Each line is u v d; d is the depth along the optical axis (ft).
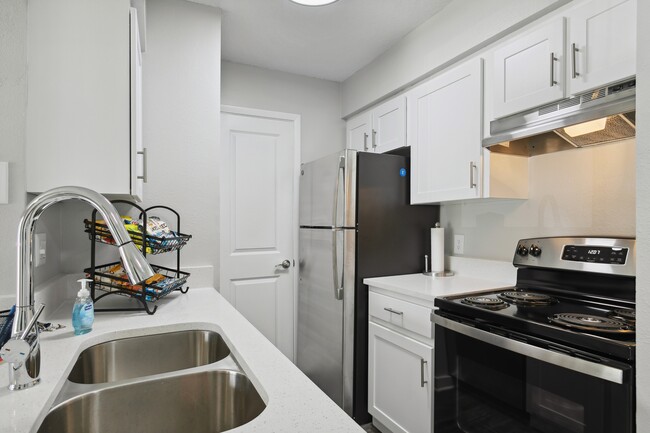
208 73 6.59
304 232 9.09
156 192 6.19
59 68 4.11
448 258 7.66
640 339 2.91
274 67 9.43
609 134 4.88
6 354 2.38
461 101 6.22
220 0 6.54
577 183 5.51
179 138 6.36
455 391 5.01
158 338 3.99
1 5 3.93
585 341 3.53
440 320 5.13
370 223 7.30
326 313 7.74
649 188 2.81
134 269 2.27
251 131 9.32
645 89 2.83
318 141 10.11
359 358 7.16
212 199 6.57
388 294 6.53
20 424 2.00
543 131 4.91
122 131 4.26
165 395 2.85
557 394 3.77
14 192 3.92
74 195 2.37
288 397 2.29
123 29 4.29
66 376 2.78
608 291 4.77
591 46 4.42
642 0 2.87
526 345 3.99
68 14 4.15
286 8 6.82
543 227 5.97
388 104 8.38
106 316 4.39
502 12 5.75
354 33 7.77
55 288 4.77
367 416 7.20
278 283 9.53
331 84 10.32
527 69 5.14
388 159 7.52
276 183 9.57
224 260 8.94
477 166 5.90
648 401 2.85
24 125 3.99
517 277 5.92
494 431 4.42
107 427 2.65
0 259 3.81
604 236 4.94
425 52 7.30
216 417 2.93
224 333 3.72
